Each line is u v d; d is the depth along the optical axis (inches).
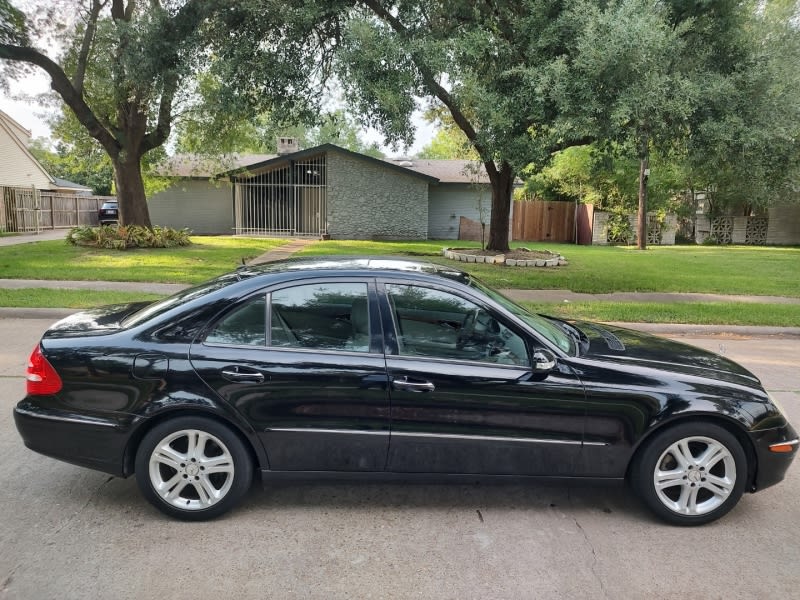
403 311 141.9
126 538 129.4
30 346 292.4
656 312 402.0
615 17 377.7
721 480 139.6
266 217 1034.1
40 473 161.0
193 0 476.7
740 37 440.5
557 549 129.0
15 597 108.3
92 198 1396.4
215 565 120.0
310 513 142.6
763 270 667.4
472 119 575.5
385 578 116.9
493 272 586.2
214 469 136.7
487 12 494.3
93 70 684.7
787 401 237.8
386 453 137.8
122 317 156.3
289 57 491.2
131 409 134.3
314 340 139.7
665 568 122.6
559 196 1239.5
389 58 410.3
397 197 1021.2
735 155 441.1
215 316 139.0
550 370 137.9
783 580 119.1
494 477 139.9
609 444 138.6
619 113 365.1
